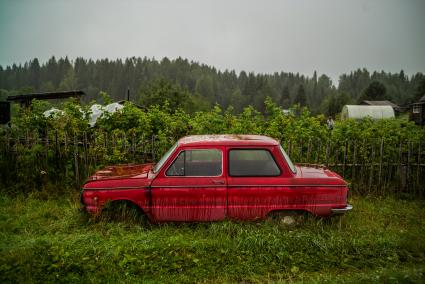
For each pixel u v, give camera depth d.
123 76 185.00
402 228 5.86
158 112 8.98
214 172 5.46
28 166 7.45
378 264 4.57
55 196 7.14
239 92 154.25
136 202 5.45
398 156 7.93
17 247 4.68
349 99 88.56
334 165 7.84
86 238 4.97
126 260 4.40
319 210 5.47
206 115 8.68
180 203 5.41
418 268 4.32
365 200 7.48
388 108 41.47
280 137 8.41
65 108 8.55
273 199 5.40
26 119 8.03
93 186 5.52
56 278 4.04
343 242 5.04
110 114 8.80
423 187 7.79
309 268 4.46
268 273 4.30
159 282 4.01
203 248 4.79
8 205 6.64
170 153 5.59
